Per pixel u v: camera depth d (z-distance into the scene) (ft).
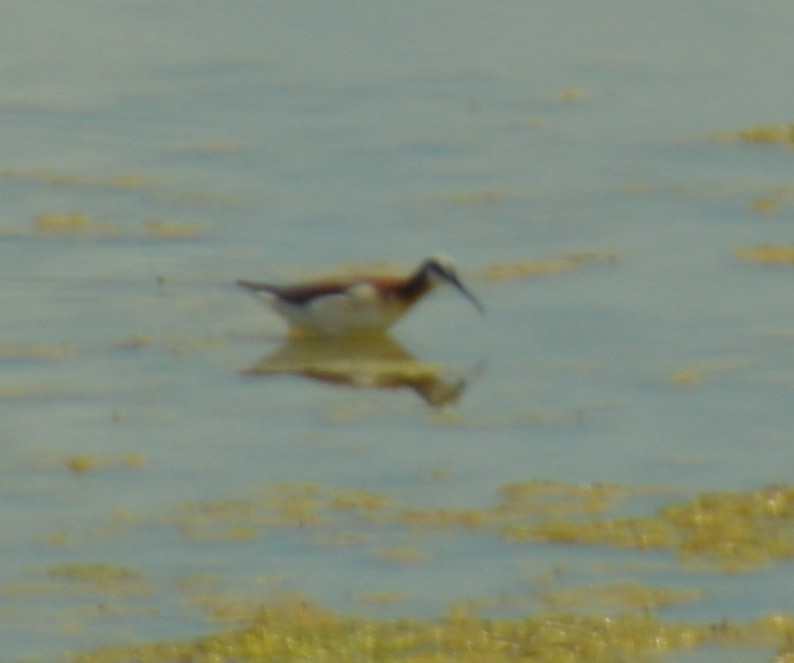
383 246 71.56
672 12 105.50
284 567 46.39
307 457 53.36
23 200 75.56
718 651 41.93
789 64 95.96
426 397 58.13
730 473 51.90
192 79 93.50
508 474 52.08
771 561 46.50
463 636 42.47
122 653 41.78
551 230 73.15
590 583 45.44
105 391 58.13
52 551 47.16
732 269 68.74
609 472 52.11
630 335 62.80
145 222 73.46
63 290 66.64
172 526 48.65
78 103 89.10
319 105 89.92
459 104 90.43
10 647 42.16
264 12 105.81
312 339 63.46
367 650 41.81
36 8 105.70
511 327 64.03
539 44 100.27
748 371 59.36
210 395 58.13
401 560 46.78
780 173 80.02
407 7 106.73
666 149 83.30
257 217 74.43
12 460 52.65
